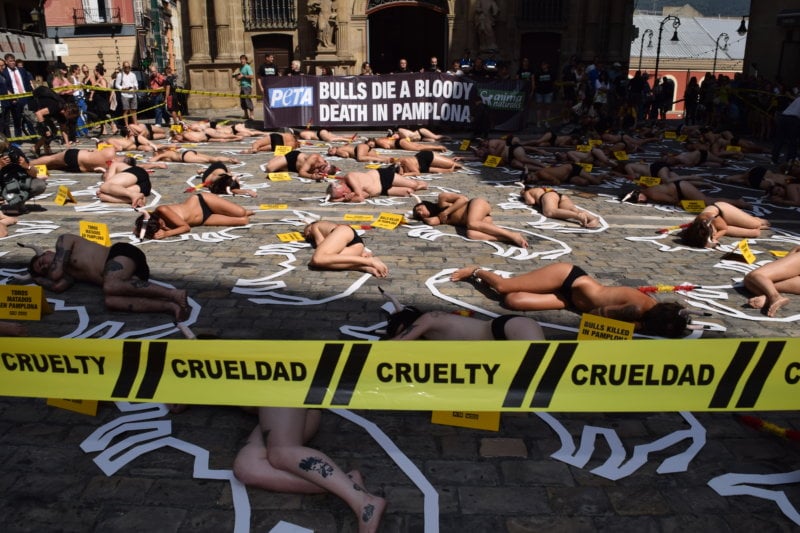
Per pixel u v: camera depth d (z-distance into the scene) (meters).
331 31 24.81
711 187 11.33
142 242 7.38
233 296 5.75
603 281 6.39
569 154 13.62
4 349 3.16
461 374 3.06
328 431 3.79
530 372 3.05
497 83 19.03
